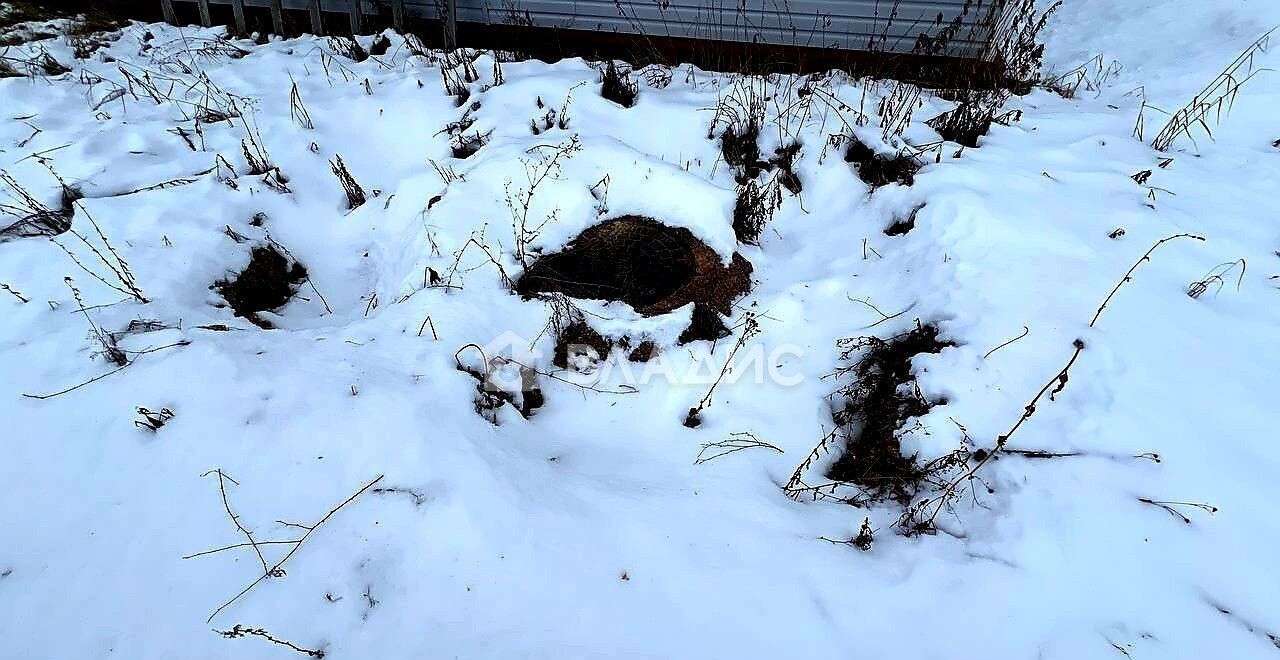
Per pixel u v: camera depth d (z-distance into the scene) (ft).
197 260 12.34
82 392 9.56
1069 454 8.78
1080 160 14.07
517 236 12.50
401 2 19.16
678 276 12.32
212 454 8.78
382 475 8.55
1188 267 11.26
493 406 10.32
